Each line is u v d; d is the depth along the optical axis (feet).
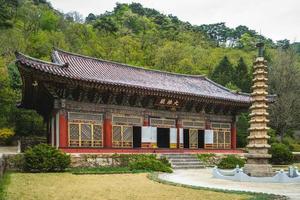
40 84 111.45
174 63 370.32
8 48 252.83
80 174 90.38
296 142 247.91
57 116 114.11
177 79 168.35
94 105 121.60
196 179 88.17
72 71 116.98
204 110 154.20
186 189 65.77
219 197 56.65
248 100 158.51
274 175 89.20
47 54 291.17
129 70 152.15
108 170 100.73
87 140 119.03
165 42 429.79
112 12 545.44
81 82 110.11
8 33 284.61
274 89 260.83
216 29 636.89
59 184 70.64
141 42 416.87
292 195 60.90
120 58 361.30
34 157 93.04
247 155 92.58
